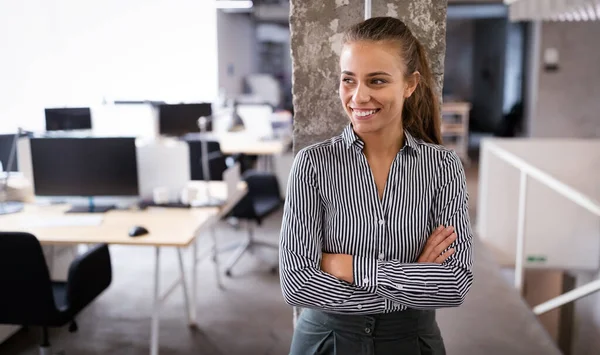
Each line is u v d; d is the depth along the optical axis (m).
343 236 1.13
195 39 7.56
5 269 2.17
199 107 5.02
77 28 5.54
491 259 3.65
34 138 2.96
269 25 11.78
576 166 4.32
